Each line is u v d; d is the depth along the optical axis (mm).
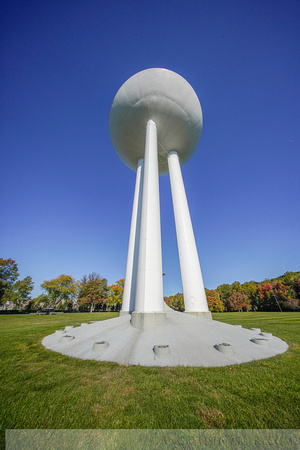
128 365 5809
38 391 4352
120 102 16469
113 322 10453
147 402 3814
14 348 8242
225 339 7617
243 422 3207
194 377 4871
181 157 19703
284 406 3648
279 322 16734
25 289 48344
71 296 54188
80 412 3553
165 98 15375
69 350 7461
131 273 14922
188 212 14977
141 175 18328
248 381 4676
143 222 10805
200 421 3236
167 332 7848
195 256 13516
